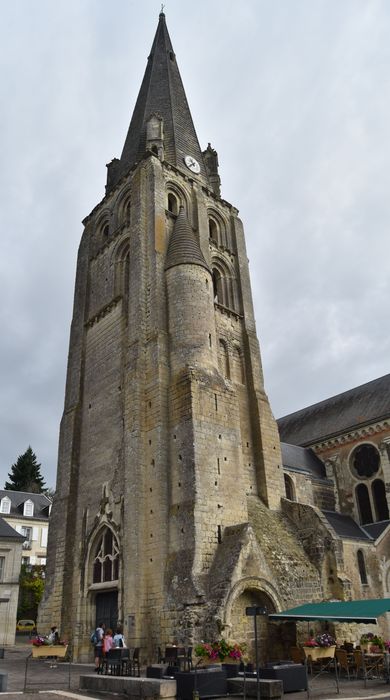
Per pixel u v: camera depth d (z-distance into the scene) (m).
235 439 28.48
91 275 41.12
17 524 68.19
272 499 31.23
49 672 22.17
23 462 90.69
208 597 22.45
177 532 24.86
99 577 28.61
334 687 18.08
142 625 23.98
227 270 39.84
